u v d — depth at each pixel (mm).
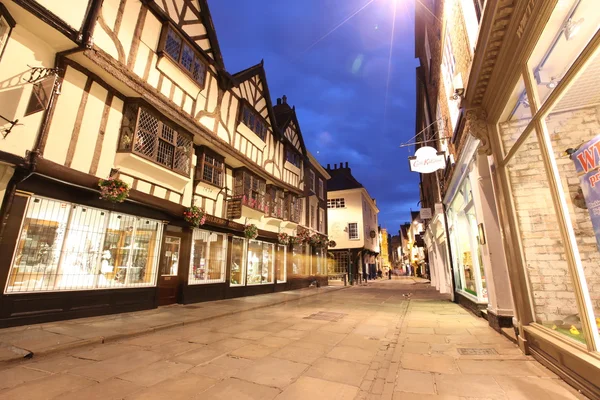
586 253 3059
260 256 13148
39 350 3910
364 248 26562
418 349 4602
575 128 3320
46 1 5055
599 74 2748
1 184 4812
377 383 3252
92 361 3801
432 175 16484
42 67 5293
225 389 3029
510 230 4488
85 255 6117
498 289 5664
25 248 5211
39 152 5039
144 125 7145
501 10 3537
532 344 4043
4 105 4633
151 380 3225
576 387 2947
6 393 2809
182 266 8859
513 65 3809
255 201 11969
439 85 9961
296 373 3525
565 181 3262
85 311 6000
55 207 5668
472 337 5250
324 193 22438
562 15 2932
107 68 6094
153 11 7645
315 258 19281
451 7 6887
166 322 6051
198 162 9398
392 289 17406
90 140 6086
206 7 9461
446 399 2836
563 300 4027
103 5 6340
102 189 5891
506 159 4480
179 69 8203
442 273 14609
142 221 7516
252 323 6629
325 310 8820
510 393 2928
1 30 4645
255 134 12148
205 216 8852
